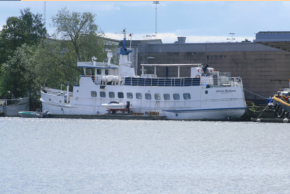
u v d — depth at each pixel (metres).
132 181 110.69
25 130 196.38
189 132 188.50
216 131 189.88
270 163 130.88
